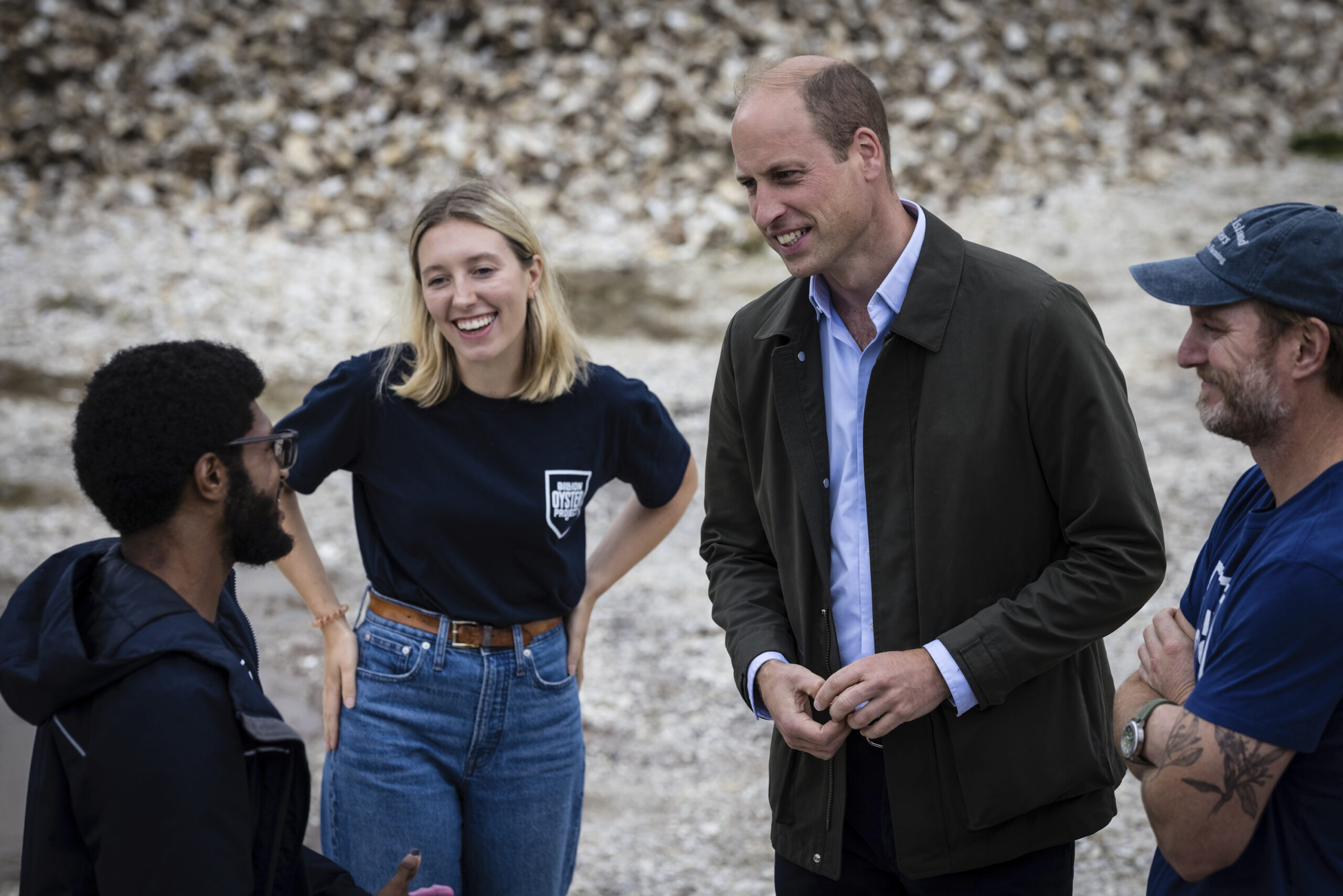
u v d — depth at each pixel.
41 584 1.55
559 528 2.22
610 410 2.29
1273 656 1.40
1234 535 1.62
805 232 1.87
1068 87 9.77
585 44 9.27
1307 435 1.48
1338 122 9.75
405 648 2.17
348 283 7.83
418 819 2.15
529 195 8.63
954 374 1.87
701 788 3.69
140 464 1.42
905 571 1.92
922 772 1.92
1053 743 1.90
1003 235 8.31
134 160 8.66
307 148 8.72
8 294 7.41
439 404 2.18
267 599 4.83
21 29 8.97
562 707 2.28
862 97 1.86
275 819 1.44
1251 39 10.23
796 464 2.02
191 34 9.14
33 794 1.44
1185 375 6.60
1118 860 3.16
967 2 9.68
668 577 5.12
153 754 1.34
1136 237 8.20
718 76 9.07
